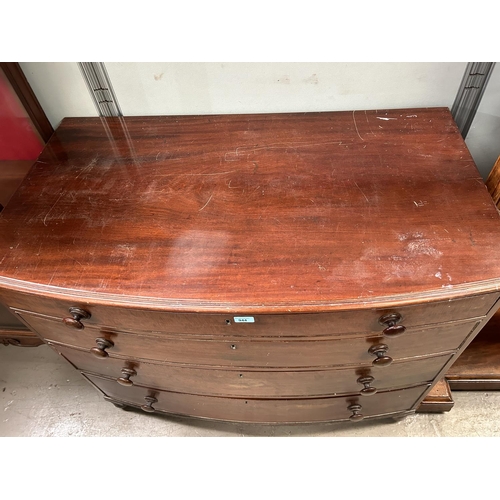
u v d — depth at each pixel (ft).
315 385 3.05
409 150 2.81
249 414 3.68
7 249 2.44
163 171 2.84
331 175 2.69
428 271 2.14
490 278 2.09
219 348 2.61
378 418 3.89
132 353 2.87
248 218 2.49
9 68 2.91
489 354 4.06
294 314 2.12
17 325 4.26
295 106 3.30
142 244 2.40
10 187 3.52
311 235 2.36
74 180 2.83
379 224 2.38
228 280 2.19
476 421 4.08
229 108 3.34
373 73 3.03
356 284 2.12
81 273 2.29
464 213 2.39
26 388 4.64
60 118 3.47
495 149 3.59
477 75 2.98
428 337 2.52
